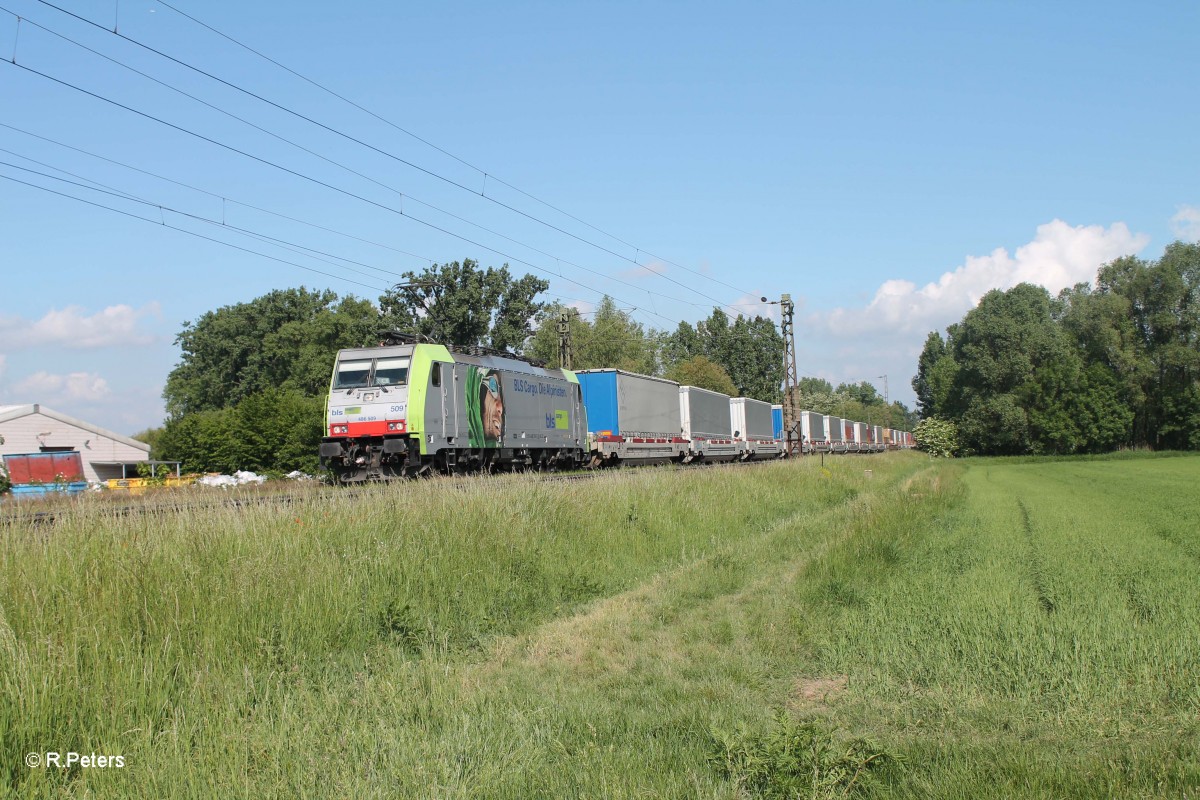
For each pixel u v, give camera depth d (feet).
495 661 26.22
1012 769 16.17
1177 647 23.20
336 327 244.63
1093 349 277.64
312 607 25.84
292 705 20.11
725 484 68.80
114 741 17.20
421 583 30.86
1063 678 21.67
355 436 77.77
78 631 20.40
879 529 51.60
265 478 111.65
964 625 26.94
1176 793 14.92
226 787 15.49
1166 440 278.26
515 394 95.04
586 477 60.08
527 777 16.67
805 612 31.35
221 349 273.75
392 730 18.60
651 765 17.21
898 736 19.03
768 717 20.31
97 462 154.10
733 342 341.21
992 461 249.75
